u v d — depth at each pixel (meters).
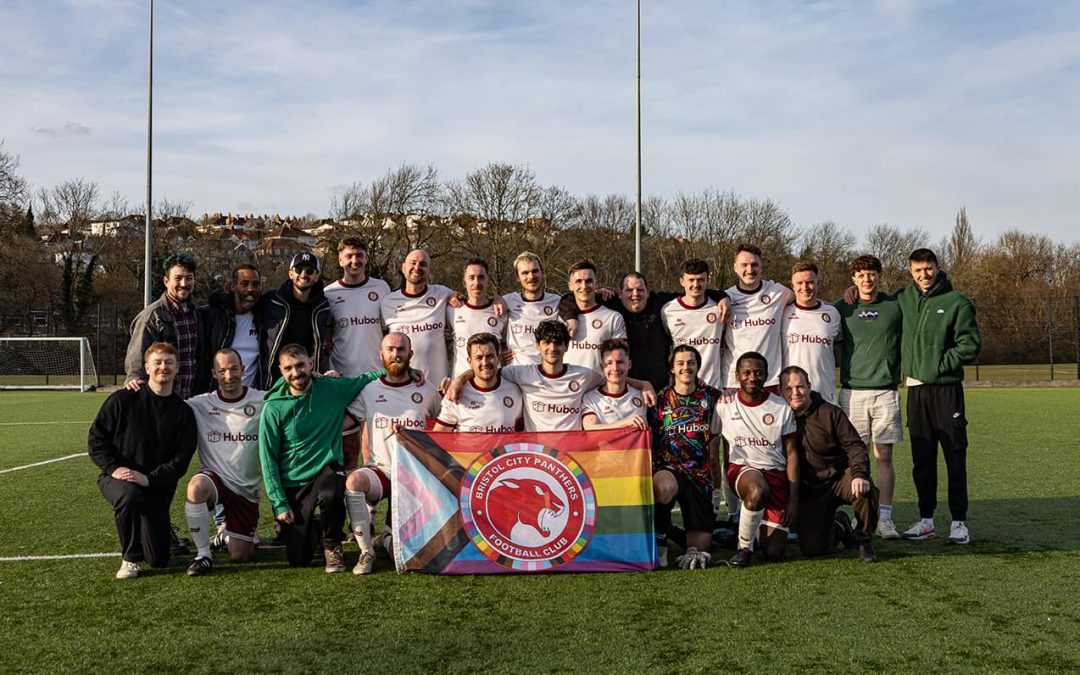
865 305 6.00
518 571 4.83
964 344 5.50
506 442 4.99
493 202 36.56
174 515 6.95
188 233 46.81
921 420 5.70
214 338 6.01
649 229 42.66
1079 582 4.52
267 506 7.34
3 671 3.42
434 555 4.87
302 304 6.01
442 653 3.56
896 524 6.25
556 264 37.06
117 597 4.45
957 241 59.59
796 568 4.90
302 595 4.45
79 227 44.25
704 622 3.92
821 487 5.08
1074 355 31.06
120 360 31.02
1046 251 43.28
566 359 6.18
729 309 6.28
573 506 4.91
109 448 4.93
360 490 4.92
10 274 36.81
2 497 7.55
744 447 5.09
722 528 5.54
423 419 5.35
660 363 6.33
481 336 5.20
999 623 3.86
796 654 3.50
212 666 3.45
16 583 4.73
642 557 4.88
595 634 3.77
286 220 86.44
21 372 29.48
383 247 38.84
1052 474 8.34
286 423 5.03
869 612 4.04
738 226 41.06
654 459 5.22
